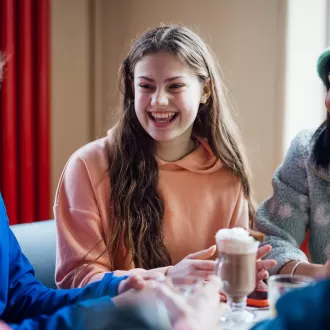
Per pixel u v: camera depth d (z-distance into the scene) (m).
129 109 1.75
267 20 2.87
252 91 2.95
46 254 1.99
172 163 1.75
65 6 3.45
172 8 3.26
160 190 1.73
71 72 3.51
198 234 1.74
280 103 2.83
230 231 1.27
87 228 1.64
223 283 1.25
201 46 1.76
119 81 1.79
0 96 3.10
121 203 1.67
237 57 3.00
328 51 1.71
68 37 3.48
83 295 1.37
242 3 2.96
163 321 0.75
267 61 2.88
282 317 0.67
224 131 1.82
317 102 2.85
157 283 1.12
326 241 1.77
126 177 1.69
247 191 1.84
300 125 2.85
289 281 1.10
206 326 0.92
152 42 1.66
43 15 3.17
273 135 2.88
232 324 1.21
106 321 0.64
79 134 3.59
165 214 1.71
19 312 1.47
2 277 1.45
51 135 3.41
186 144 1.80
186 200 1.74
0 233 1.47
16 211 3.21
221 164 1.81
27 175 3.21
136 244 1.67
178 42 1.66
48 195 3.30
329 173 1.76
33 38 3.19
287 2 2.77
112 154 1.75
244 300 1.29
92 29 3.59
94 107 3.63
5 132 3.12
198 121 1.82
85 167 1.70
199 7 3.15
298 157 1.84
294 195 1.81
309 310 0.66
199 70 1.70
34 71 3.22
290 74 2.81
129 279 1.27
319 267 1.55
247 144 2.98
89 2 3.57
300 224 1.80
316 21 2.84
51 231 2.07
